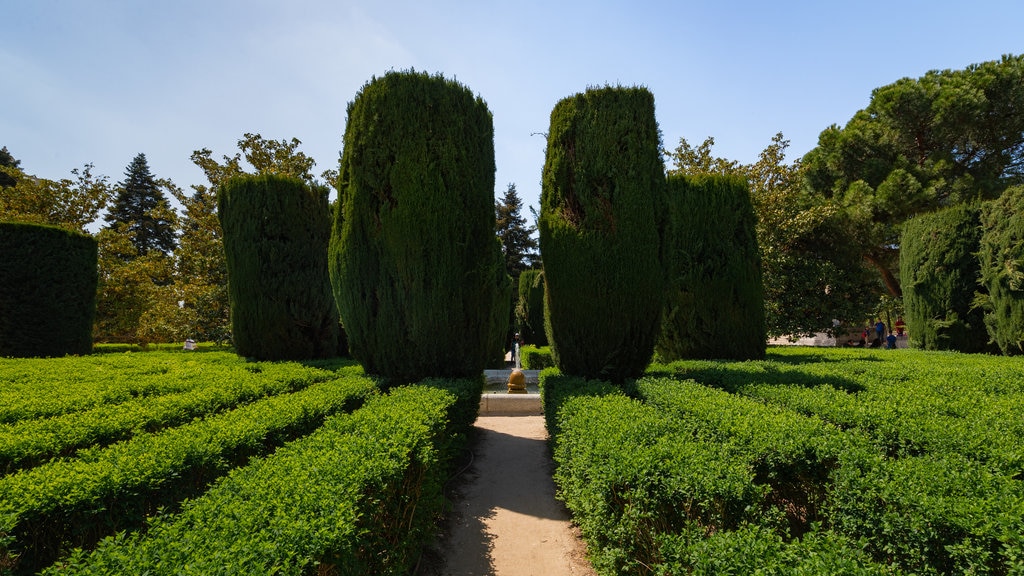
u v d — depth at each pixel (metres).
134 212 40.78
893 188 19.05
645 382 6.11
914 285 12.38
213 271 14.42
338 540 1.92
